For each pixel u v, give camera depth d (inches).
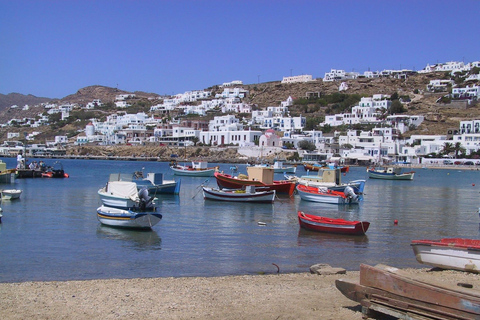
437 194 2753.4
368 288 594.6
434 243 900.0
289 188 2438.5
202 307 686.5
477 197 2573.8
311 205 2060.8
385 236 1343.5
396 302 566.3
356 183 2511.1
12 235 1283.2
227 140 7332.7
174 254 1082.7
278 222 1563.7
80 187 2719.0
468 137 6496.1
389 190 3019.2
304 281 835.4
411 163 6417.3
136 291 765.9
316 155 6624.0
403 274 579.8
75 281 830.5
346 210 1937.7
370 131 7234.3
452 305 523.8
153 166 5595.5
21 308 677.9
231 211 1822.1
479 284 781.9
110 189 1604.3
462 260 871.7
